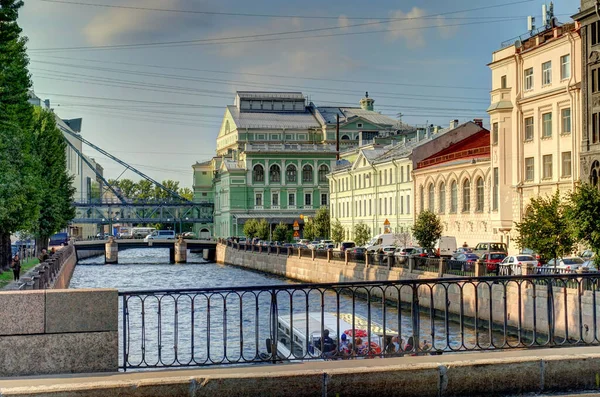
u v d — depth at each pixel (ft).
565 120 183.83
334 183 390.63
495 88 211.20
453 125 299.99
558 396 37.58
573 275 47.14
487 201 229.66
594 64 170.71
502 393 37.99
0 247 185.37
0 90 137.69
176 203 531.09
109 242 409.90
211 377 35.60
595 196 122.01
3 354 39.68
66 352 40.29
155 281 275.39
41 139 245.24
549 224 135.44
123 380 35.47
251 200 449.48
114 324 40.93
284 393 36.06
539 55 192.95
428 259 167.73
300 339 88.17
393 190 308.40
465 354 41.11
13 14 134.62
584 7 174.70
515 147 202.39
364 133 507.30
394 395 36.96
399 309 45.34
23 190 156.46
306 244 352.28
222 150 568.00
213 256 442.09
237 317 137.18
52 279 160.35
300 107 541.75
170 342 114.01
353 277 213.46
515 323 125.18
